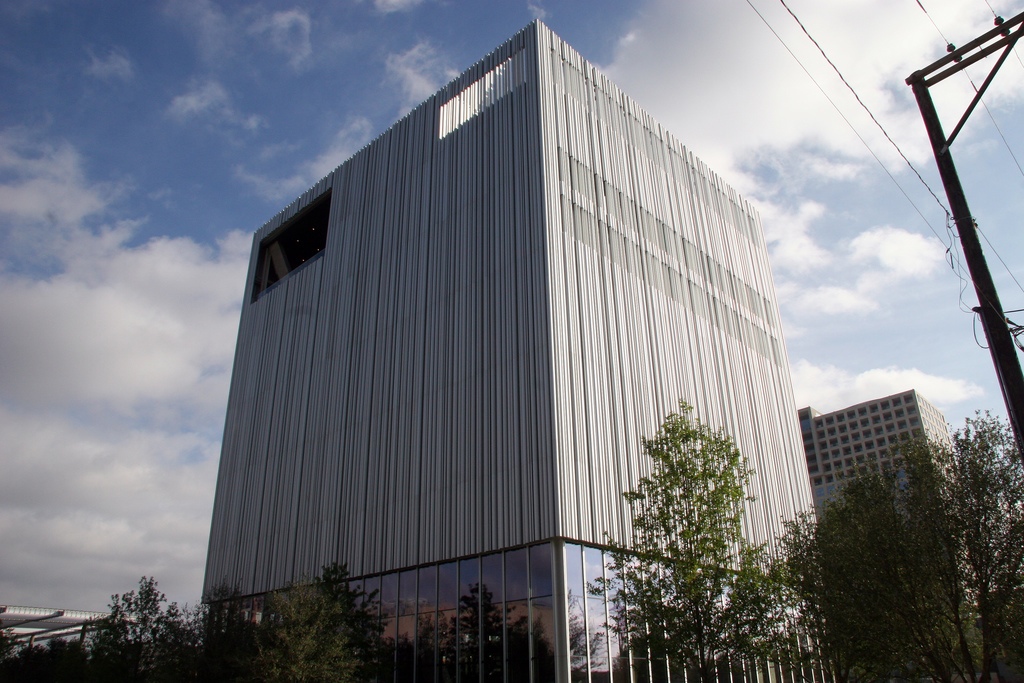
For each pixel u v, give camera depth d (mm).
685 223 49938
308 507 43812
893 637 18703
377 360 43844
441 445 37219
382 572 37312
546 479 31734
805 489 49219
